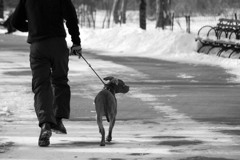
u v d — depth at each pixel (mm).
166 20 55562
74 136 11000
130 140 10531
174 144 10117
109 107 10133
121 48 34875
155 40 33562
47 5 10078
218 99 16812
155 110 14852
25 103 15594
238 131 11766
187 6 73062
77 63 26781
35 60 10148
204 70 24766
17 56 29531
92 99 16703
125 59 29250
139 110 14867
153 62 27922
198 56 30078
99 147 9789
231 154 9211
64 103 10383
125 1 66312
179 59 29609
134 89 18797
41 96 9961
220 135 11211
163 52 31703
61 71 10297
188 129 12023
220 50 29656
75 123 12844
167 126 12445
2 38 42969
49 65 10172
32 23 10133
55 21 10148
